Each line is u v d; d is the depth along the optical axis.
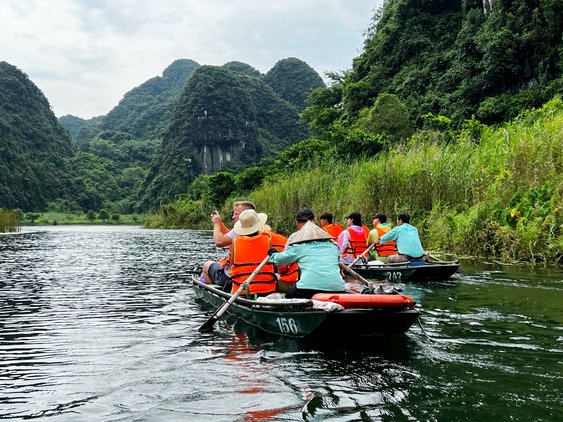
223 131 119.81
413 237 7.52
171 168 113.88
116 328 4.77
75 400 2.93
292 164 29.44
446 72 40.41
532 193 9.50
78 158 136.00
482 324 4.56
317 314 3.84
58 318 5.27
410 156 12.81
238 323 4.92
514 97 33.47
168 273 9.52
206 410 2.73
